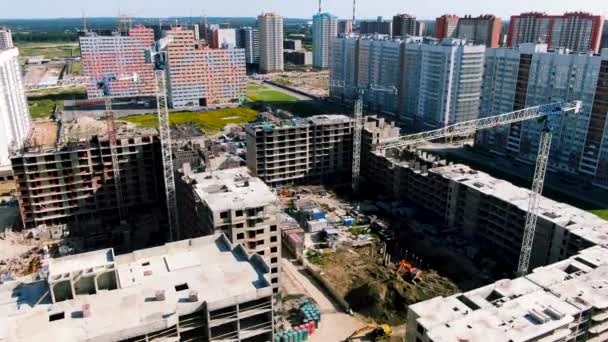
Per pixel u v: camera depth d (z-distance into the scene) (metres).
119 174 186.75
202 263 88.81
